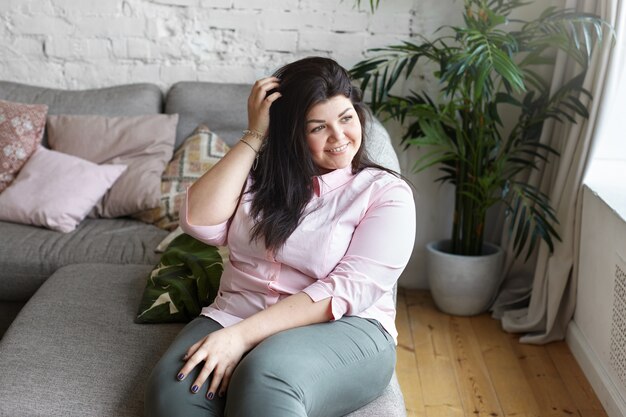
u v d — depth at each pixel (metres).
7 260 2.67
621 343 2.44
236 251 1.88
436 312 3.28
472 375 2.76
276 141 1.81
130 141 3.12
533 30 2.94
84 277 2.35
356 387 1.68
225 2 3.30
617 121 2.98
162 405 1.60
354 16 3.27
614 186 2.76
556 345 2.99
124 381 1.81
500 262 3.19
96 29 3.35
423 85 3.30
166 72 3.39
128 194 3.00
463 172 3.14
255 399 1.50
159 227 2.98
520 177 3.25
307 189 1.80
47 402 1.71
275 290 1.83
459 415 2.50
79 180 2.96
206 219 1.84
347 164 1.80
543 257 3.03
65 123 3.16
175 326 2.09
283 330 1.71
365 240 1.78
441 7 3.21
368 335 1.76
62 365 1.86
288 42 3.33
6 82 3.31
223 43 3.35
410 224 1.80
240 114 3.21
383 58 3.30
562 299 3.01
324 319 1.73
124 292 2.26
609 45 2.66
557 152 2.99
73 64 3.40
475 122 3.04
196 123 3.22
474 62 2.75
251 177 1.88
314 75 1.77
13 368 1.83
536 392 2.65
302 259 1.79
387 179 1.83
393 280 1.79
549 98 3.00
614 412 2.46
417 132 3.23
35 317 2.09
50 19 3.35
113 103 3.24
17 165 3.08
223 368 1.64
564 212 2.93
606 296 2.59
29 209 2.88
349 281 1.74
